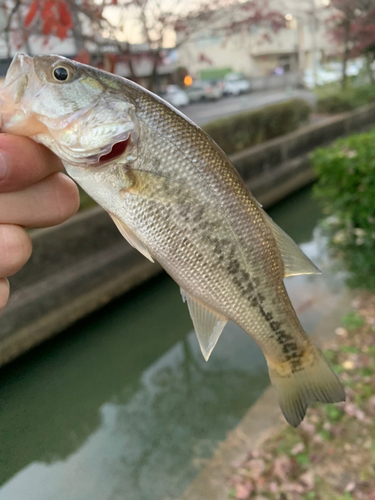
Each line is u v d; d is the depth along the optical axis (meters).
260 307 0.20
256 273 0.19
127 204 0.17
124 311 0.62
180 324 0.59
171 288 0.68
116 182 0.16
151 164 0.17
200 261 0.18
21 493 0.36
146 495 0.34
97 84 0.16
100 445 0.41
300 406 0.21
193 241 0.17
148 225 0.17
